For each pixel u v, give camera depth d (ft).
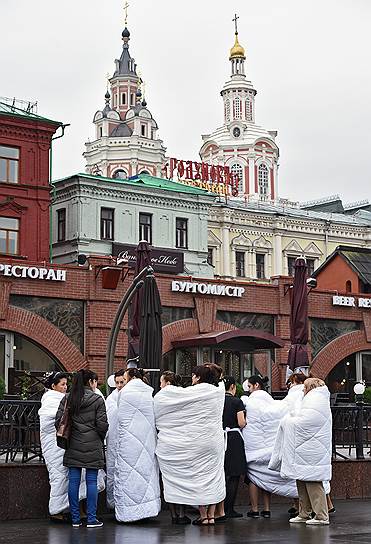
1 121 127.95
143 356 55.88
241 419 41.47
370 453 54.80
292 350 78.79
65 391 41.22
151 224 155.43
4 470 41.45
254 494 42.14
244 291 96.12
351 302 101.91
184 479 38.78
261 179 263.08
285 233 192.44
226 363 93.56
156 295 56.90
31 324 84.84
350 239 202.59
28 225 129.18
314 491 39.47
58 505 39.58
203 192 162.40
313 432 39.14
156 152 263.49
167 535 35.50
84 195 147.23
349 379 102.42
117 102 288.71
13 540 34.04
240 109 279.28
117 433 39.65
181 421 39.01
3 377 83.35
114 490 39.75
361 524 39.34
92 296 87.71
